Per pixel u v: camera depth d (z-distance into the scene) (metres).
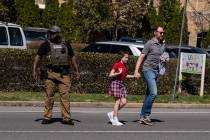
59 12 79.38
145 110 24.25
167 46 41.69
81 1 74.69
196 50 42.72
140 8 76.81
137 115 28.00
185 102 33.56
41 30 54.88
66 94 23.03
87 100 31.80
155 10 81.19
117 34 80.31
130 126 23.67
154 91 23.88
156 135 21.52
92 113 28.23
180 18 79.88
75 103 31.23
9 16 68.50
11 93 33.09
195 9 85.31
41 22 79.69
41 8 83.75
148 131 22.45
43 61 31.92
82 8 74.88
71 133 21.16
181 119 27.09
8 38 37.31
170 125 24.56
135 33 78.81
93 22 74.50
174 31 79.75
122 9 75.62
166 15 80.50
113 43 39.81
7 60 34.22
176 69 35.56
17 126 22.53
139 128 23.17
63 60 22.61
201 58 37.03
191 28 85.56
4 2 66.94
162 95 36.25
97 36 80.25
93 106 31.44
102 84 35.69
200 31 85.50
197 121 26.48
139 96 34.34
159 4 82.31
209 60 39.12
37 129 21.84
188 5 85.31
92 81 35.56
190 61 37.38
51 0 79.62
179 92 37.75
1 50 34.16
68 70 23.09
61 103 23.22
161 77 37.16
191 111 31.38
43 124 23.19
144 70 24.00
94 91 35.62
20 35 38.00
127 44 39.38
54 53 22.50
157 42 23.84
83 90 35.47
